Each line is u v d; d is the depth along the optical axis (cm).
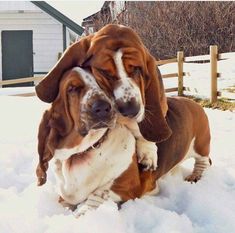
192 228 77
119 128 84
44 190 94
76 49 79
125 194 85
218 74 310
